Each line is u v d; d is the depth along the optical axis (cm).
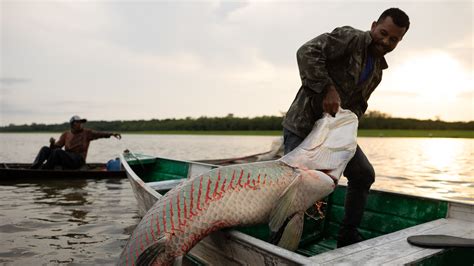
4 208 684
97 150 2700
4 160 1750
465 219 344
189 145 3416
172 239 285
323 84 329
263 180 312
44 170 993
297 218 332
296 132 363
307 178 323
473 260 274
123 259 299
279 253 243
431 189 934
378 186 977
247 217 308
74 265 418
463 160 1792
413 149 2761
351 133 339
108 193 836
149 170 834
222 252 307
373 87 376
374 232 422
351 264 235
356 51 339
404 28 334
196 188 296
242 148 2802
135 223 586
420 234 295
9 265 416
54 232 537
